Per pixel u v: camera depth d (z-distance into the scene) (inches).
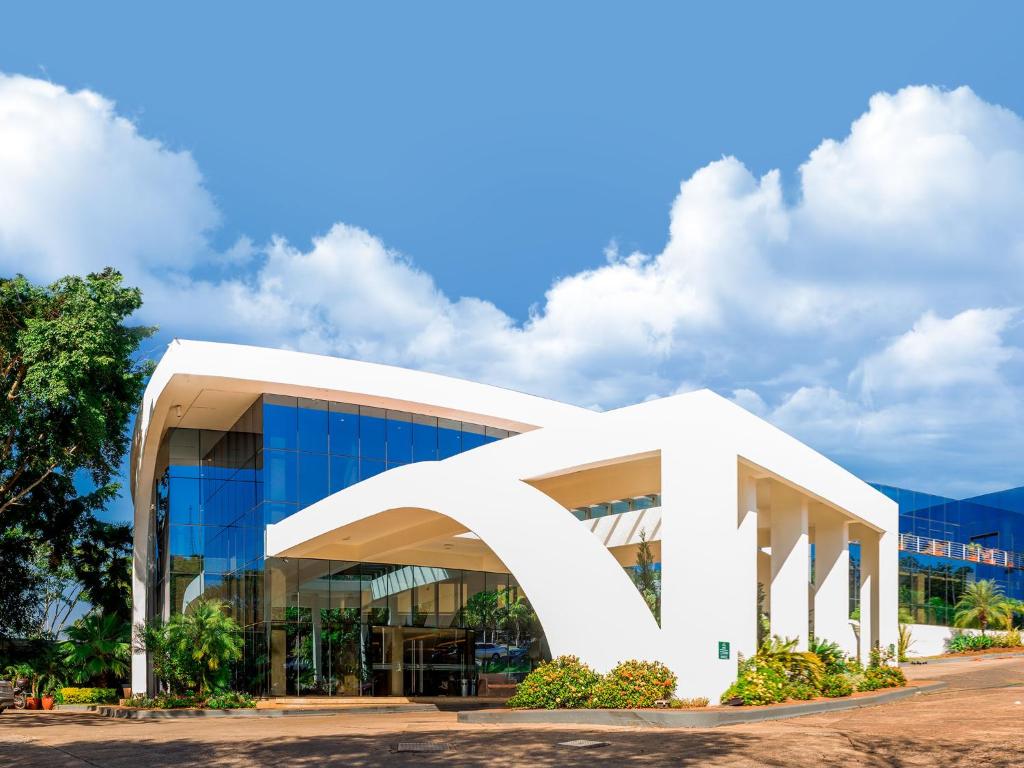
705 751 547.2
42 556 1923.0
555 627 821.9
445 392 1378.0
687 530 786.8
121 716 1104.8
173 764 569.0
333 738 692.7
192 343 1263.5
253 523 1280.8
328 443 1311.5
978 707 764.6
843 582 1183.6
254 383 1273.4
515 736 659.4
